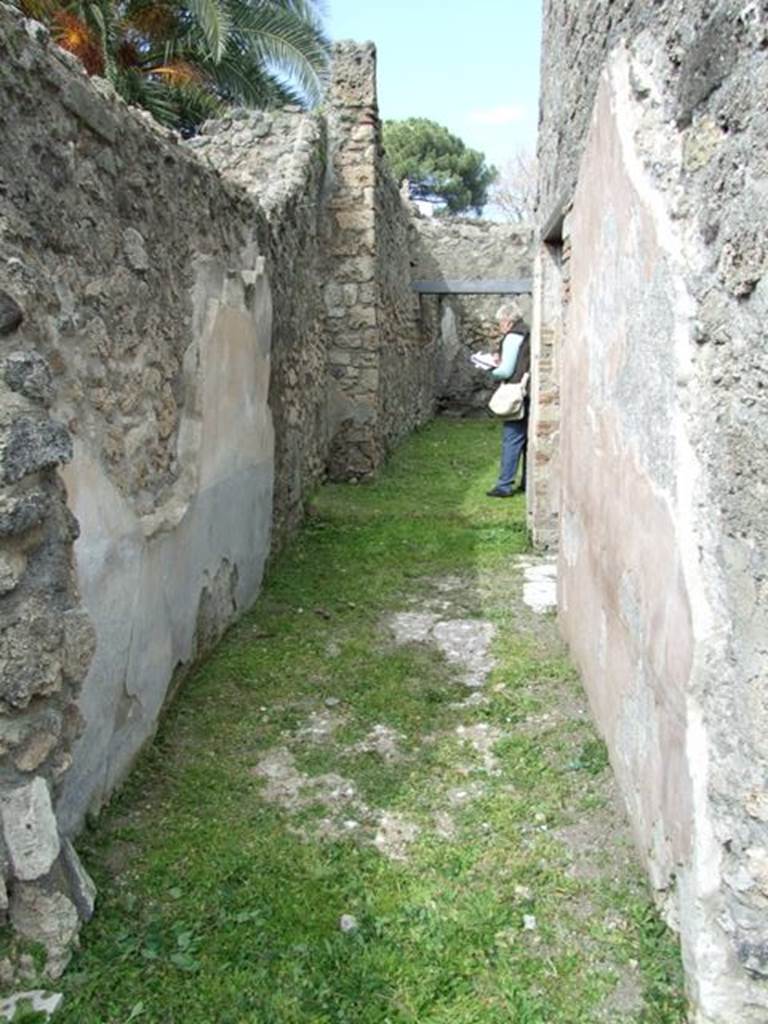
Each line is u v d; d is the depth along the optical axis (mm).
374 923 2240
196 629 3803
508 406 7297
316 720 3430
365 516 6824
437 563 5617
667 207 2154
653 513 2295
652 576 2314
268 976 2057
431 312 13930
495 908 2301
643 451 2408
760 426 1630
